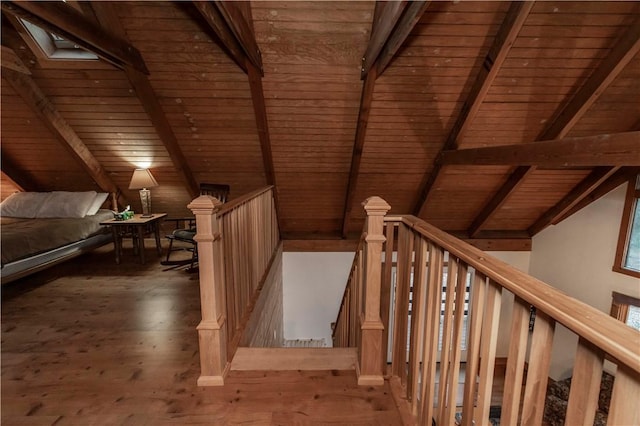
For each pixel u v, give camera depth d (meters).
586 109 3.38
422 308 1.60
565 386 4.53
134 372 1.95
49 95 3.44
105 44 2.54
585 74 3.15
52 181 4.70
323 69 3.11
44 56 3.03
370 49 2.74
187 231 3.93
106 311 2.79
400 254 1.85
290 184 4.69
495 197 4.93
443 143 4.00
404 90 3.31
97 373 1.94
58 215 4.02
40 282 3.46
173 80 3.24
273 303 4.47
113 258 4.33
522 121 3.69
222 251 1.94
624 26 2.74
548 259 5.57
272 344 4.27
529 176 4.59
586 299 4.92
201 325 1.81
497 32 2.78
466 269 1.19
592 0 2.56
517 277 0.87
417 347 1.62
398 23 2.25
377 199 1.81
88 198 4.26
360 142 3.79
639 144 1.94
